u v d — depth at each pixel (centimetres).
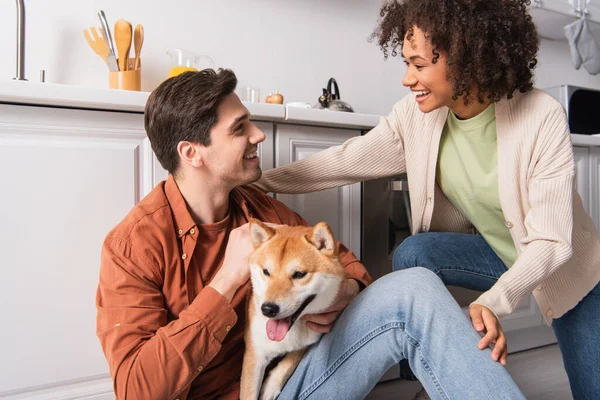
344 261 121
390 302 89
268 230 102
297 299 93
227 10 195
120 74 157
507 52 96
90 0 168
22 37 145
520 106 105
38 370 116
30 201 116
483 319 82
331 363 93
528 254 92
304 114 152
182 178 103
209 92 96
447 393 80
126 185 128
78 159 121
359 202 170
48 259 118
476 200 118
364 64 231
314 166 131
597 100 259
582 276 111
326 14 219
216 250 105
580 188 216
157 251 94
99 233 125
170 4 183
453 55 95
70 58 166
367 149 130
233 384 104
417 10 97
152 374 80
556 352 207
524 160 102
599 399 115
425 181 124
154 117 100
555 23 266
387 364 93
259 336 96
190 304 93
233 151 100
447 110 117
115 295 87
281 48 209
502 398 75
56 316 119
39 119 117
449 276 132
